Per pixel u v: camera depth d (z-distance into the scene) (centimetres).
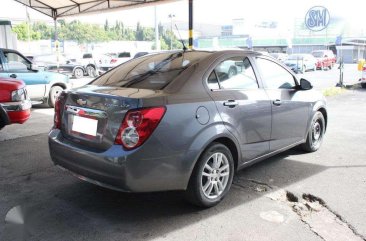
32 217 367
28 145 639
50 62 2248
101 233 338
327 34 4688
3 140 673
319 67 3125
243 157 427
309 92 562
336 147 627
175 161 346
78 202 402
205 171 380
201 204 381
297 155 578
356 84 1750
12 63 988
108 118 343
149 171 334
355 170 511
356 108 1056
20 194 423
